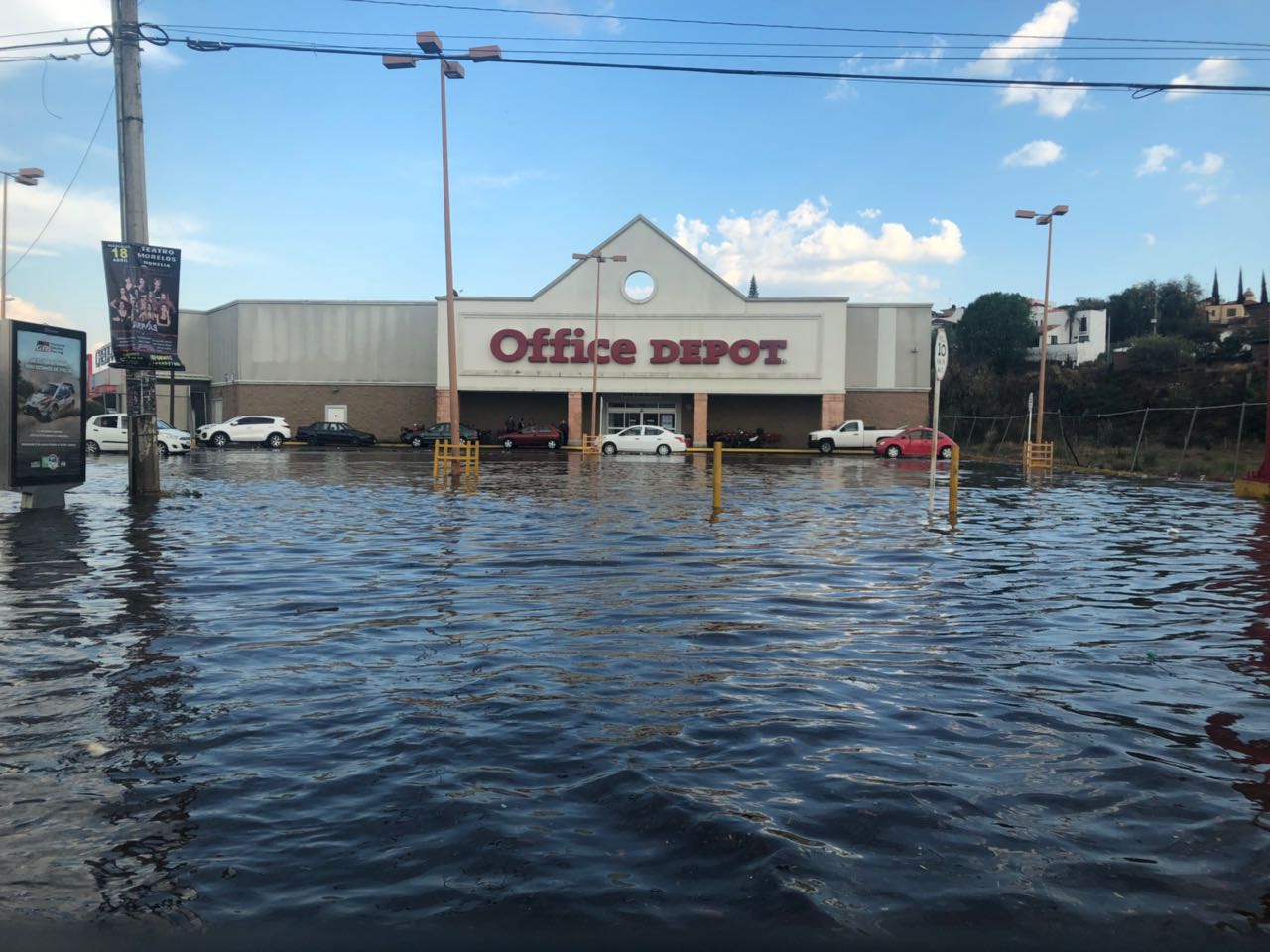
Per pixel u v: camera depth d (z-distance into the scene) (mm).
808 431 52188
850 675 5602
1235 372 46844
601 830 3447
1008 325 75500
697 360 49031
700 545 11297
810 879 3078
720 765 4113
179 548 10781
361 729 4562
